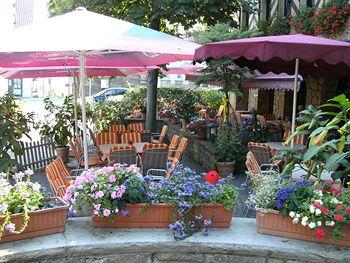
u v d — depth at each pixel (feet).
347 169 9.42
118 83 93.71
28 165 24.79
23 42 11.75
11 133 19.93
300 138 24.20
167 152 18.13
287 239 8.97
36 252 8.16
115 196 8.88
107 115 37.42
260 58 12.68
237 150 24.20
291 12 37.17
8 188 8.61
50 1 38.22
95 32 12.62
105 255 8.63
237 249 8.66
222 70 27.17
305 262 8.46
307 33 31.94
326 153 9.44
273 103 48.19
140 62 20.30
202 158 27.76
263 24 40.22
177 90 48.75
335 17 27.53
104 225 9.34
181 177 9.89
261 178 10.94
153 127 36.14
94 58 19.76
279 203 8.89
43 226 8.82
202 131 29.53
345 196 9.00
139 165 20.08
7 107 21.29
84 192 9.07
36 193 9.00
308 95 37.37
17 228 8.47
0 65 16.84
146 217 9.36
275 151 22.43
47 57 17.56
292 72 20.08
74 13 14.32
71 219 9.90
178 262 8.82
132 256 8.72
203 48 13.70
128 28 13.87
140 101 46.29
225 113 30.40
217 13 32.73
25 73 25.36
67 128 27.30
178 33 38.58
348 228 8.47
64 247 8.37
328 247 8.63
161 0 29.30
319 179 9.62
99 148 22.25
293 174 14.06
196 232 9.25
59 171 13.93
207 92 51.24
